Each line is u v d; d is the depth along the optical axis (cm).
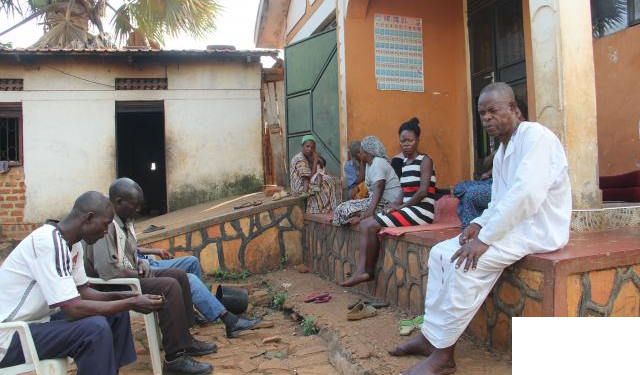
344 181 665
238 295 489
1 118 886
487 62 663
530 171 267
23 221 880
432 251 306
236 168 934
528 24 577
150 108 923
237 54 898
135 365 380
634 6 524
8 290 272
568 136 355
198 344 389
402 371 301
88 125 896
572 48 357
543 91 369
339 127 695
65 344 268
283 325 462
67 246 277
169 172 918
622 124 538
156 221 800
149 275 387
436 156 710
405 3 693
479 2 672
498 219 270
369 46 679
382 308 437
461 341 341
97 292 312
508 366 296
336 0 699
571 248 294
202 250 624
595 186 363
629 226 370
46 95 884
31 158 880
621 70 538
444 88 714
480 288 277
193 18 1089
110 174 901
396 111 690
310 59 757
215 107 930
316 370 347
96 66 897
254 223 646
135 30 1141
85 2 1091
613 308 284
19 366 265
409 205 455
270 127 1102
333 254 569
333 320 416
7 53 825
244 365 364
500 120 290
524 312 290
